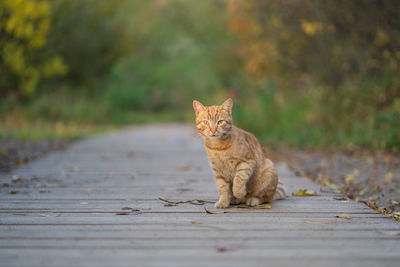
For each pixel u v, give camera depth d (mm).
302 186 6473
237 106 16234
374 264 3098
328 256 3252
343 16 12109
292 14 13281
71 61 25656
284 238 3689
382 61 12094
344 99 12836
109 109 31516
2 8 16500
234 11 15828
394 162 8516
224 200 4934
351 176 7164
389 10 10898
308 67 14930
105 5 25672
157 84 48188
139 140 16156
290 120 15070
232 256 3254
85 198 5512
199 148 12992
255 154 5008
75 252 3342
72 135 16734
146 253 3322
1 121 17812
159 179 7172
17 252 3340
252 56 16500
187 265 3078
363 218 4387
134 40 29859
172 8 44656
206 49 45281
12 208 4891
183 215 4527
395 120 10648
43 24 18109
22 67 18594
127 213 4594
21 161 9164
